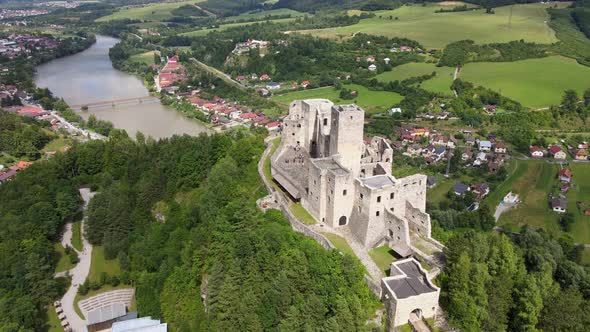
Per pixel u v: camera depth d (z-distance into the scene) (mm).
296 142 180500
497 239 126562
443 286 112312
